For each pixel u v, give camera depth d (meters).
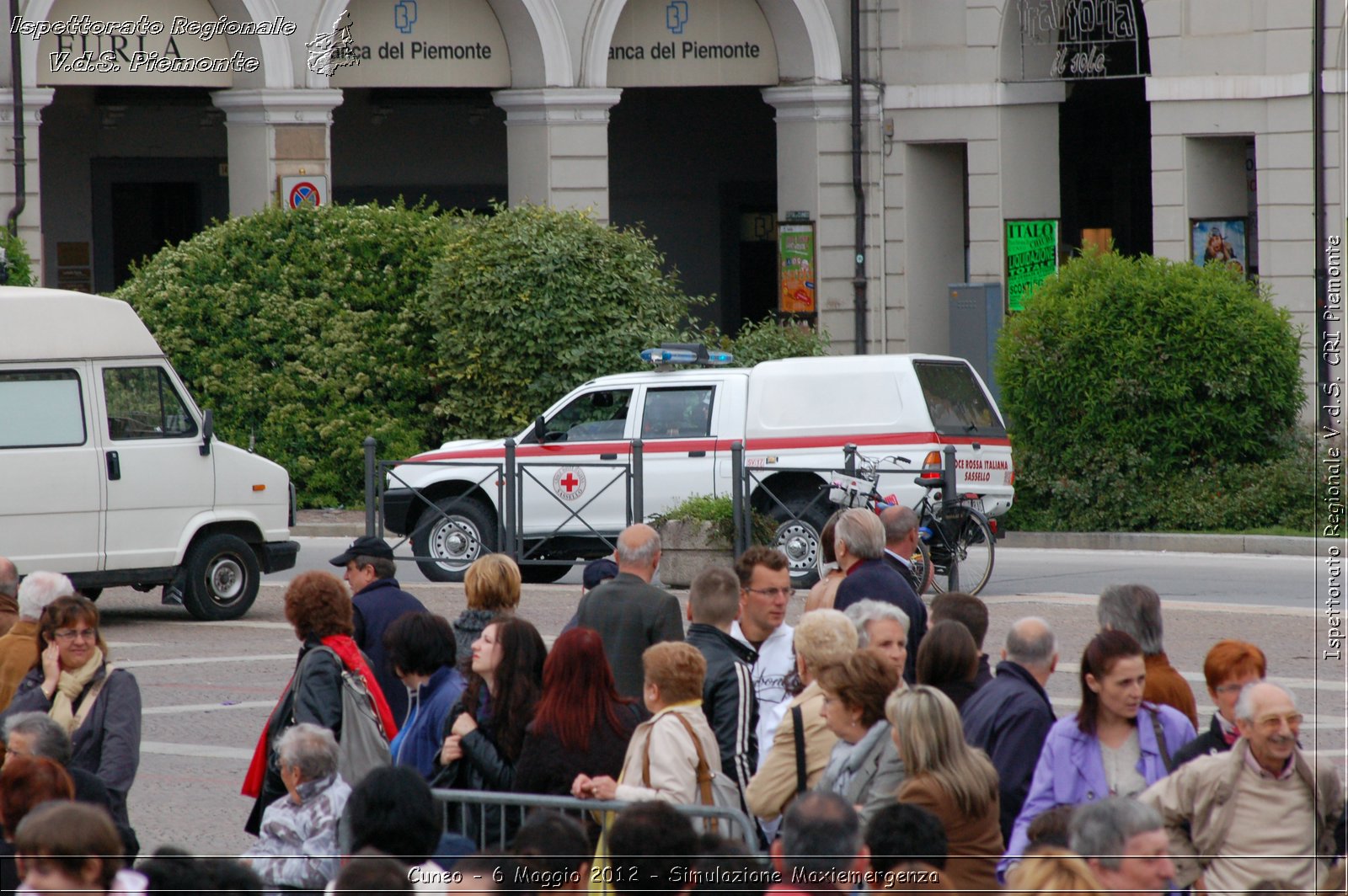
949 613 17.61
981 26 63.44
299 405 54.34
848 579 19.97
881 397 40.00
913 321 66.25
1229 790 13.77
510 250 53.59
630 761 15.20
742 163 77.94
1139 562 43.47
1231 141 60.66
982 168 63.81
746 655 18.02
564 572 43.56
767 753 16.27
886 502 38.34
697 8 64.50
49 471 34.12
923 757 13.64
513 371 53.59
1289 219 57.62
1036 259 64.56
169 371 36.03
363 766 17.50
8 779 13.55
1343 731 23.84
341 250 55.16
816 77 64.50
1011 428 50.69
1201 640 31.53
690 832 11.75
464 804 15.37
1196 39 59.28
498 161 75.00
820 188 64.81
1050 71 63.28
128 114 69.38
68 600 17.16
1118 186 70.44
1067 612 34.91
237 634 35.16
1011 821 14.99
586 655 15.71
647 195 77.31
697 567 39.22
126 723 17.03
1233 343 47.56
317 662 17.70
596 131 61.88
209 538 36.59
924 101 64.56
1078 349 48.91
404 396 55.59
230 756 25.05
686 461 41.00
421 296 55.28
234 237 55.38
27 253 54.38
